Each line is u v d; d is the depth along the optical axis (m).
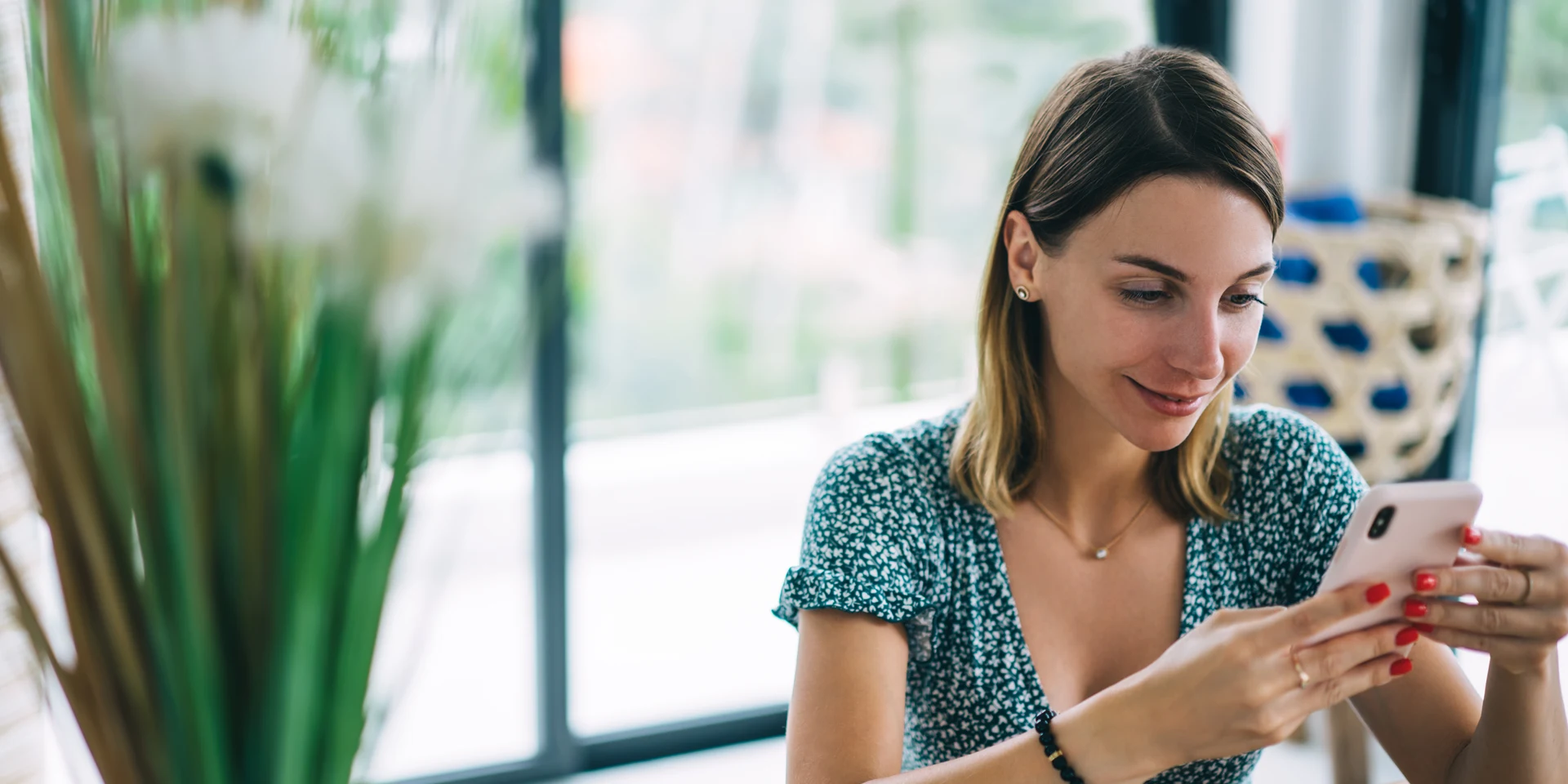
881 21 2.73
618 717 2.76
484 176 0.54
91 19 0.54
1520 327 2.95
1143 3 2.86
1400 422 2.39
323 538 0.57
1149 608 1.27
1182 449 1.26
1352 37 2.94
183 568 0.57
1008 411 1.24
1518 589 1.02
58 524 0.58
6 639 1.61
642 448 3.04
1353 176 3.01
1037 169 1.16
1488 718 1.14
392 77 0.56
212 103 0.52
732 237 2.78
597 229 2.70
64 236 0.57
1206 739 0.95
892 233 2.82
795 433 2.95
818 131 2.76
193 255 0.55
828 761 1.13
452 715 2.74
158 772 0.59
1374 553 0.98
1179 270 1.06
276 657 0.58
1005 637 1.25
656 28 2.63
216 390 0.56
